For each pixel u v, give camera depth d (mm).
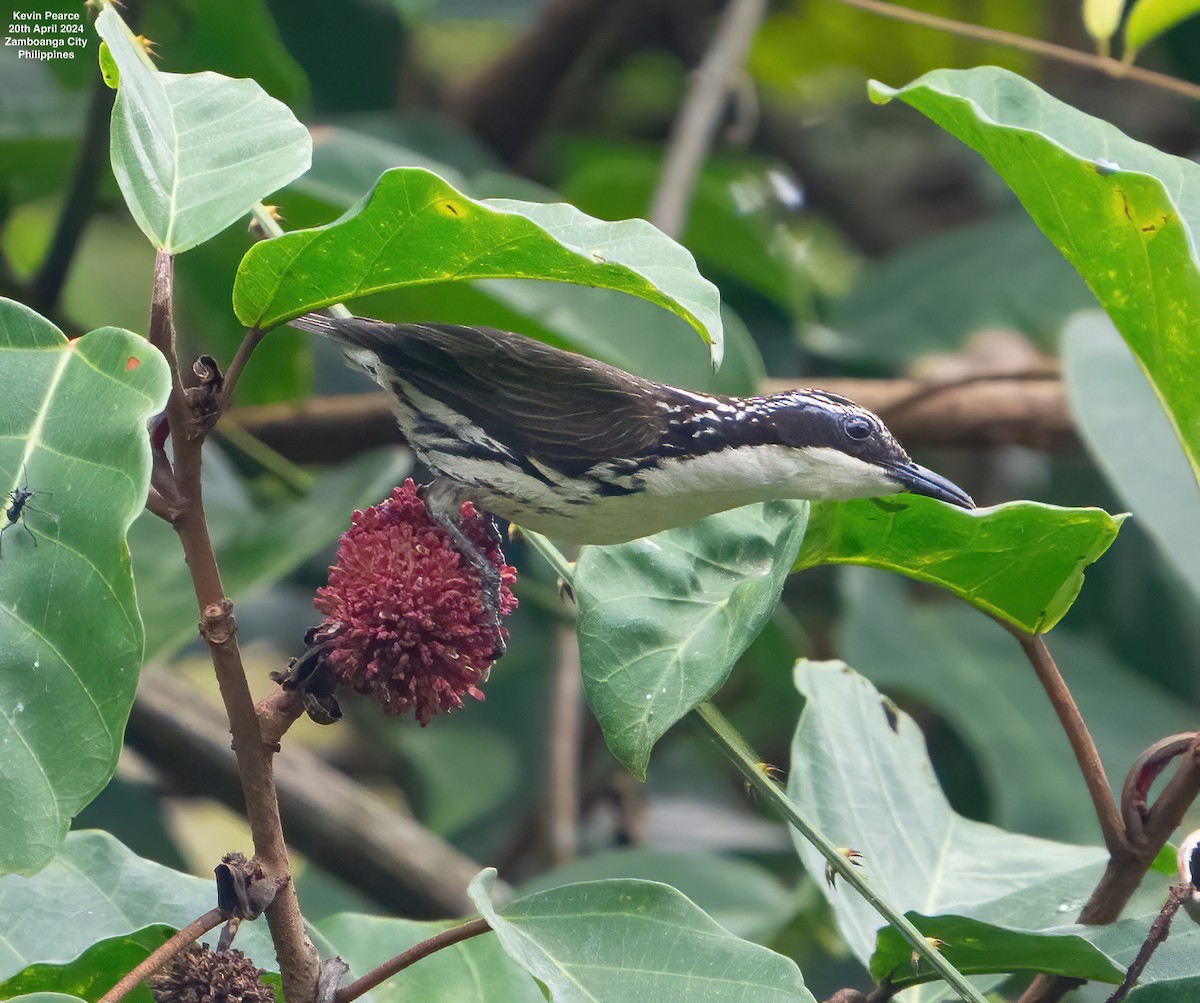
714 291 5156
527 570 13281
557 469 7309
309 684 5172
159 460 4844
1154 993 5777
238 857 4906
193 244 4910
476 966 6574
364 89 14555
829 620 15305
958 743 14047
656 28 17219
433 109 16156
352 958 6586
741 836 14672
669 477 7344
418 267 5098
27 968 5656
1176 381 6062
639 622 6215
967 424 13922
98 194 11078
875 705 7816
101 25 5020
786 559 5785
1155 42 16516
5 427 4434
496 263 5102
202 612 4801
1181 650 13398
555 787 12039
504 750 14688
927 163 18281
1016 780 11852
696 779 15281
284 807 11516
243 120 5488
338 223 4797
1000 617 6668
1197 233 6383
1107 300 6074
